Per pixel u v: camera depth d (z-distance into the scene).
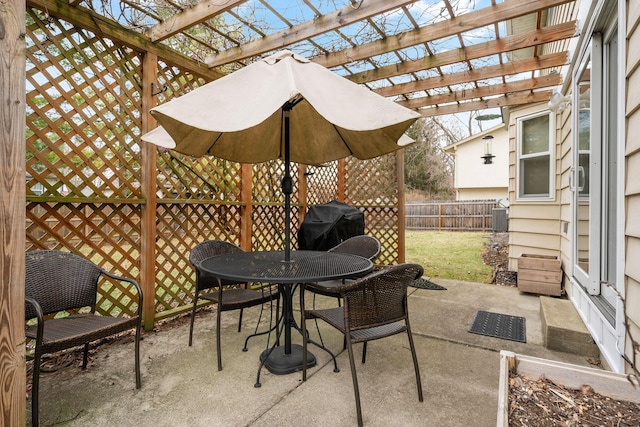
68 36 2.47
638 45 1.66
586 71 2.97
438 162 20.92
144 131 2.96
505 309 3.55
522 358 1.54
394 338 2.82
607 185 2.45
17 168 1.23
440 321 3.21
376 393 2.00
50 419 1.75
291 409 1.85
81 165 2.64
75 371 2.24
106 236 2.78
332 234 4.20
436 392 2.02
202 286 2.72
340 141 2.86
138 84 2.97
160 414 1.80
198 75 3.47
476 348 2.63
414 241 9.32
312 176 5.22
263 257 2.60
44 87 2.38
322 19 2.90
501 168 14.87
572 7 3.54
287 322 2.39
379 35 3.25
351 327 1.79
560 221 4.34
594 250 2.56
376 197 5.37
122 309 2.88
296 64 1.91
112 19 2.66
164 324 3.13
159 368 2.29
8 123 1.20
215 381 2.13
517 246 5.03
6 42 1.18
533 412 1.28
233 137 2.63
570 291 3.55
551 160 4.46
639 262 1.65
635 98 1.69
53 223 4.51
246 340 2.58
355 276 2.04
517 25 4.64
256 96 1.77
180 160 3.32
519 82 4.20
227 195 3.84
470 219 12.23
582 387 1.42
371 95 1.85
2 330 1.19
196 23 2.70
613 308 2.25
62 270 2.12
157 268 3.11
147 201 2.96
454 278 5.01
